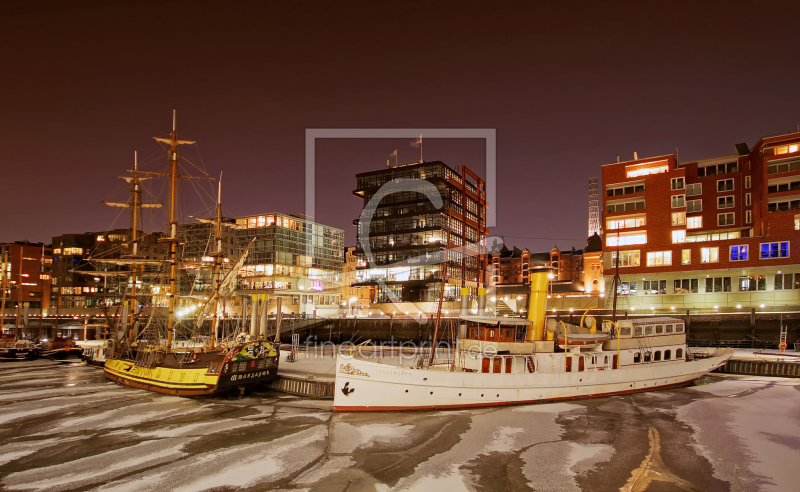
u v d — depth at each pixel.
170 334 42.59
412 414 27.61
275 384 37.66
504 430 24.41
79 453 21.84
